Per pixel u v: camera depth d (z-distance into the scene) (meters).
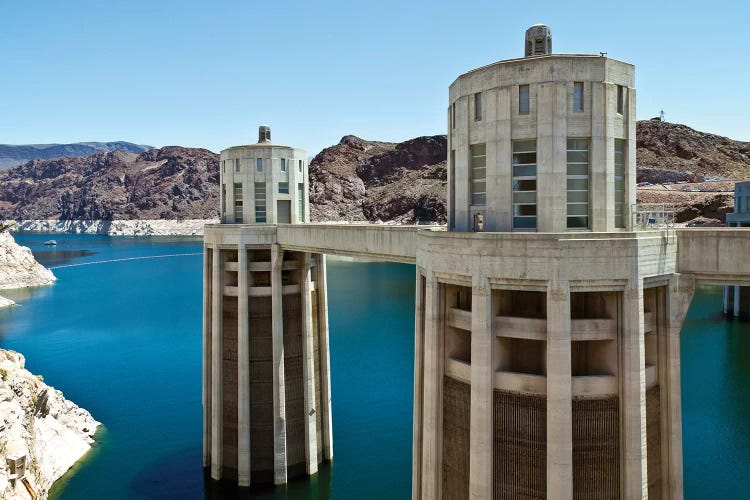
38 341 120.94
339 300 165.12
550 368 26.11
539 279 26.31
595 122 27.81
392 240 39.31
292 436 56.12
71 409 66.69
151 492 53.34
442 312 30.59
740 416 69.94
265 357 55.28
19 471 45.62
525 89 28.34
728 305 128.88
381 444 63.78
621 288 26.44
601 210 28.08
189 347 114.12
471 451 27.83
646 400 28.16
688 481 54.12
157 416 72.69
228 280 56.44
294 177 58.41
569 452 25.94
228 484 55.38
